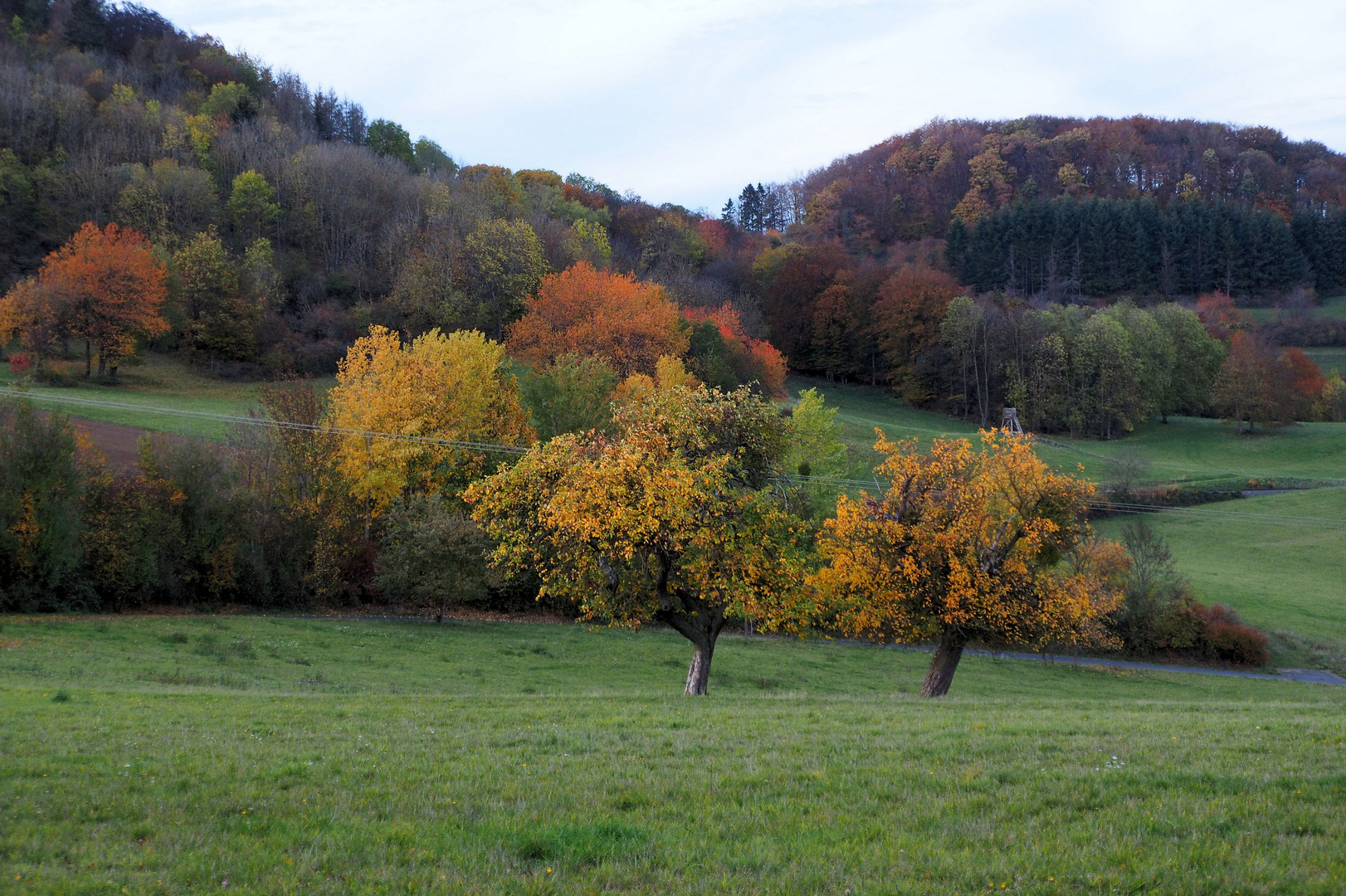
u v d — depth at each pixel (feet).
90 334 301.22
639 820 32.96
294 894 26.00
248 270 389.39
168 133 468.34
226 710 59.67
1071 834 30.66
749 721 54.60
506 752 44.52
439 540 153.79
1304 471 337.31
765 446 93.81
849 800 35.40
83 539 137.28
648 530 80.28
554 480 90.12
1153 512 282.15
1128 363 395.55
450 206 479.82
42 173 409.90
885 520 99.50
